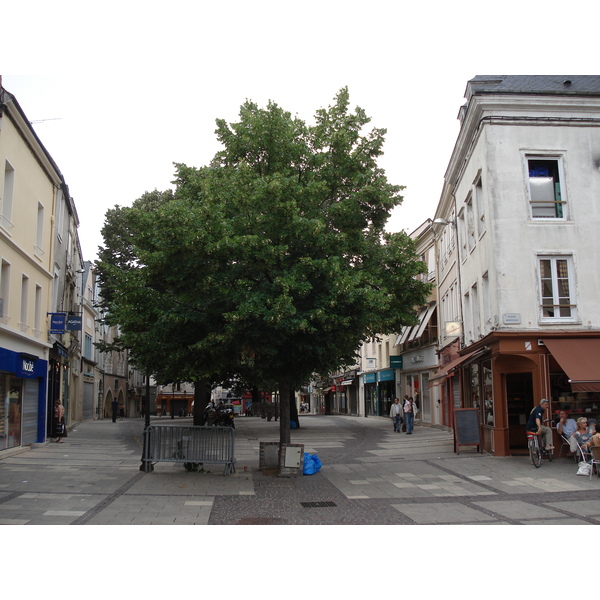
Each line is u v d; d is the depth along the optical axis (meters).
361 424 36.94
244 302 12.45
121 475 13.76
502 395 17.59
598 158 18.27
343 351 14.31
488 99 18.16
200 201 14.17
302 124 15.78
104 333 53.25
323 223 13.15
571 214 17.97
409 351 37.25
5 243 17.62
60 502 10.19
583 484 12.49
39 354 21.11
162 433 14.33
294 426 32.91
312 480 13.58
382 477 14.11
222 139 15.80
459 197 23.66
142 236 14.15
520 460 16.38
